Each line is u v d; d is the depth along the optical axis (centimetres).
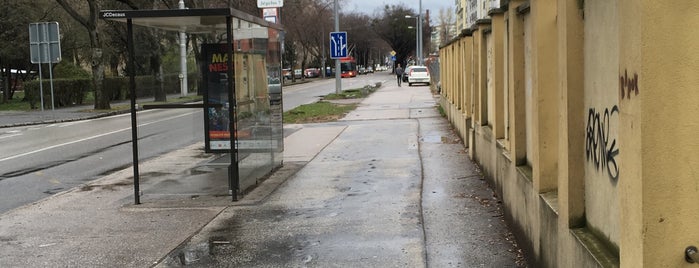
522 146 565
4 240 623
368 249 556
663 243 254
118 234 637
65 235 638
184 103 862
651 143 251
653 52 248
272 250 565
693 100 248
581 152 370
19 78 5916
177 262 539
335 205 732
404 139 1348
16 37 3631
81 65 5438
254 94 869
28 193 931
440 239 577
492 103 796
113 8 3581
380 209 703
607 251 321
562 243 385
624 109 269
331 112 2173
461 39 1272
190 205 758
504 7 637
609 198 323
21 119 2408
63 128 2056
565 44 372
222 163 862
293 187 852
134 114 778
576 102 370
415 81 4759
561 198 386
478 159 938
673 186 252
